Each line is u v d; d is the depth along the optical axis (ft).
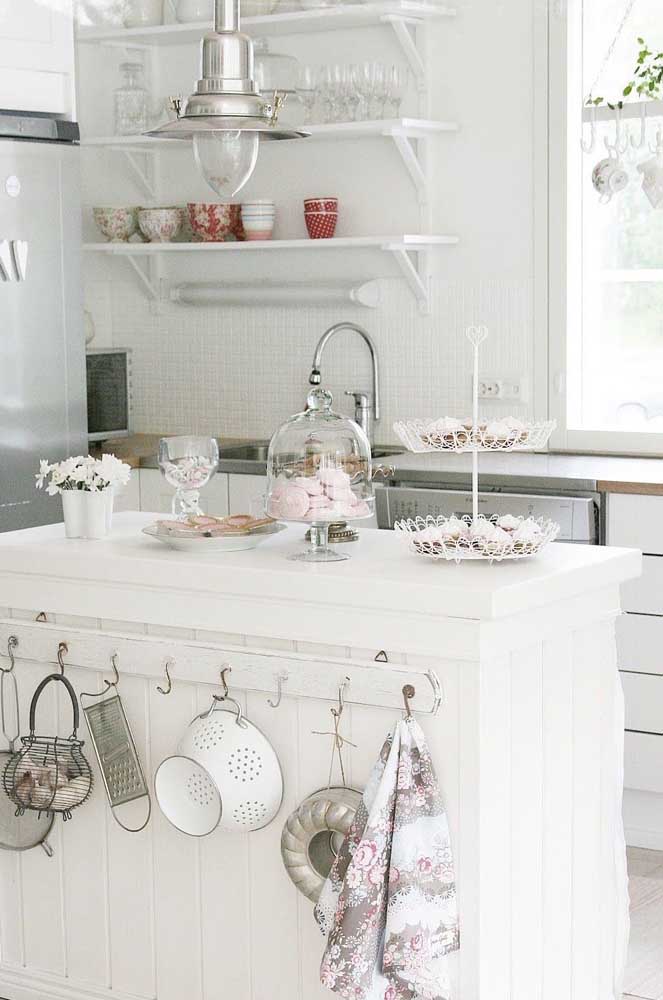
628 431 14.96
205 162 7.79
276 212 16.76
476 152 15.40
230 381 17.37
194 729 8.43
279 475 8.46
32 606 9.24
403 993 7.80
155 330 17.85
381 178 16.02
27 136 14.03
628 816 13.37
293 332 16.81
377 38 15.89
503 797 7.93
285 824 8.32
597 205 15.56
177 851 8.89
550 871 8.46
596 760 8.84
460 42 15.37
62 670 9.18
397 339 16.11
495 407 15.62
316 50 16.30
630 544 12.84
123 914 9.17
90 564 8.85
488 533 8.15
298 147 16.52
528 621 7.95
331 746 8.25
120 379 17.03
